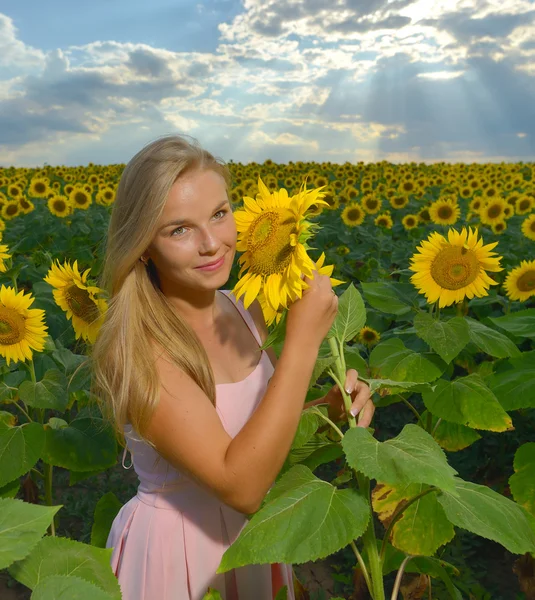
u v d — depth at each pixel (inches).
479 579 117.4
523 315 114.5
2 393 111.4
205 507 67.7
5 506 31.2
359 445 50.8
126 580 69.0
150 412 56.4
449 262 104.0
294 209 54.2
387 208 451.2
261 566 70.2
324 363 60.6
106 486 155.6
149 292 62.0
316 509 49.0
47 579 29.8
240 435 52.5
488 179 531.2
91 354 66.5
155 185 56.0
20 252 307.7
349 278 268.1
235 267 235.3
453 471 48.5
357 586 99.7
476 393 89.2
